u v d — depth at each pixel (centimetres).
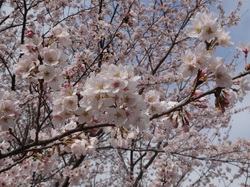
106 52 508
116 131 238
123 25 568
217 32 176
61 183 551
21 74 211
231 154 724
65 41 228
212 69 172
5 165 334
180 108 198
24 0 528
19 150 233
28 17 727
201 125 852
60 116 220
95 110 179
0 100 218
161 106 212
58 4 692
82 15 755
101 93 174
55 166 311
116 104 181
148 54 855
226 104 179
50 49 207
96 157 809
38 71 210
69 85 215
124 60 757
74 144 246
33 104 636
